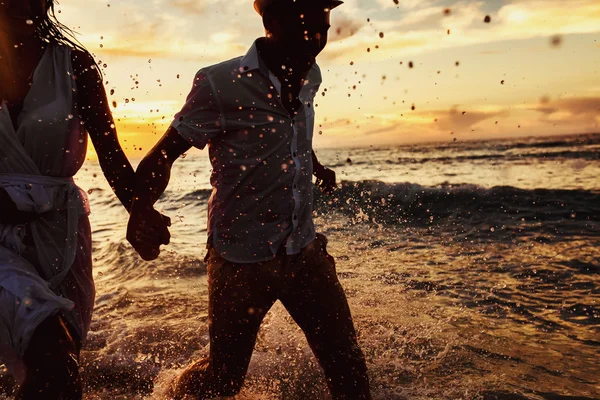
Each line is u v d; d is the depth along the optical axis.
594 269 4.98
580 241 6.48
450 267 5.30
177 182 18.62
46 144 1.87
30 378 1.63
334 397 2.12
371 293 4.47
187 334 3.68
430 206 10.34
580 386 2.68
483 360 3.06
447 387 2.74
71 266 2.01
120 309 4.32
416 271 5.16
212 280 2.14
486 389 2.69
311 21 1.93
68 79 1.92
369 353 3.23
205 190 13.64
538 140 55.09
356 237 7.14
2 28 1.82
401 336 3.47
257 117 2.00
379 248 6.39
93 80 1.98
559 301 4.09
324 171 2.65
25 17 1.84
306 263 2.12
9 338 1.68
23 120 1.84
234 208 2.07
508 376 2.84
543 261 5.41
